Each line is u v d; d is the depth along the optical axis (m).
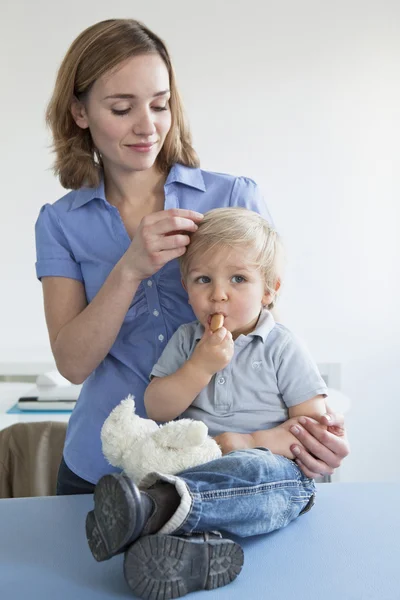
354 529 1.17
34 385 2.75
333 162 3.16
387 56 3.13
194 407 1.34
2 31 3.01
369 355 3.24
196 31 3.06
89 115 1.32
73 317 1.41
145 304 1.42
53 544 1.12
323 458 1.21
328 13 3.10
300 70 3.11
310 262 3.20
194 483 1.04
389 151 3.16
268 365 1.32
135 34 1.27
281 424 1.27
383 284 3.21
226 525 1.06
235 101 3.11
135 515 0.91
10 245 3.10
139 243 1.24
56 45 3.03
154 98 1.28
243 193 1.45
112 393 1.41
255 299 1.31
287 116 3.12
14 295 3.12
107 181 1.46
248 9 3.07
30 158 3.07
